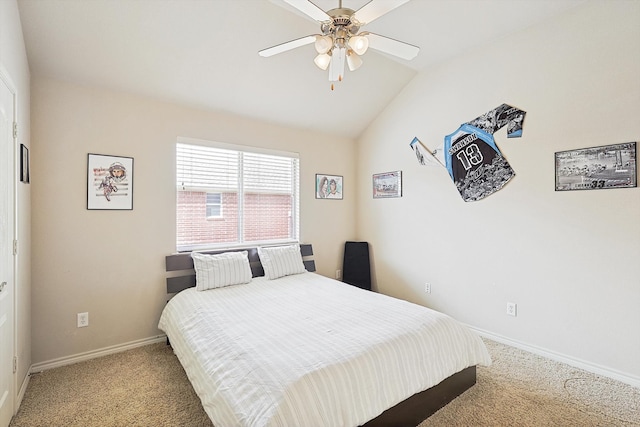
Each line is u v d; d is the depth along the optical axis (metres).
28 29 2.09
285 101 3.38
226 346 1.75
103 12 2.14
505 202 2.84
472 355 2.06
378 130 4.07
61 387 2.15
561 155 2.49
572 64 2.42
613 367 2.26
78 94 2.53
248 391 1.39
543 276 2.61
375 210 4.14
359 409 1.44
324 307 2.36
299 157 3.89
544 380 2.23
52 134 2.42
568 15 2.43
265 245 3.67
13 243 1.81
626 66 2.17
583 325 2.40
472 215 3.09
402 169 3.77
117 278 2.71
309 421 1.28
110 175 2.67
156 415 1.86
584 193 2.38
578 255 2.42
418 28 2.69
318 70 3.10
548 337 2.59
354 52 1.93
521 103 2.71
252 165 3.58
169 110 2.97
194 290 2.84
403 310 2.26
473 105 3.06
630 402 1.97
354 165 4.41
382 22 2.60
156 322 2.91
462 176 3.17
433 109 3.41
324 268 4.12
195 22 2.36
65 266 2.48
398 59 3.25
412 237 3.67
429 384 1.76
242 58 2.75
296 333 1.87
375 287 4.16
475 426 1.75
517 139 2.74
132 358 2.58
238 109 3.30
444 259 3.35
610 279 2.27
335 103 3.62
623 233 2.21
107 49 2.37
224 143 3.30
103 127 2.63
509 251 2.82
